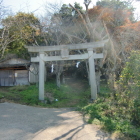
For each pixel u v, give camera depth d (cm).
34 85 1600
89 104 958
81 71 2480
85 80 2323
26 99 1070
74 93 1483
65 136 452
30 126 512
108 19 1448
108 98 1063
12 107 801
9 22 1120
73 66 2491
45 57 1082
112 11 1500
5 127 482
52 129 501
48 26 1602
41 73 1070
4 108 762
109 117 698
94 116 715
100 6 1561
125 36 1287
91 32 1407
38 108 859
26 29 1477
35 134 444
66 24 1628
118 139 467
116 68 1244
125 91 736
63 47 1056
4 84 1775
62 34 1556
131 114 668
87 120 647
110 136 484
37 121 578
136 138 477
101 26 1468
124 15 1503
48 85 1630
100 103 930
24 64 1684
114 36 1388
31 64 1697
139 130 536
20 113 684
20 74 1777
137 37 1243
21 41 1599
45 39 1597
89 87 1741
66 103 1075
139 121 622
